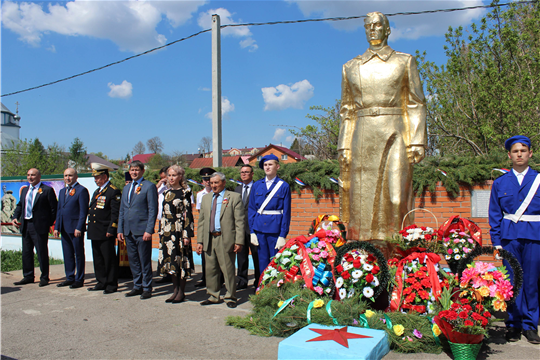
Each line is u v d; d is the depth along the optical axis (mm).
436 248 4734
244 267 7133
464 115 11719
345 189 5625
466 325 3514
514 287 3945
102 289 7004
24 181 13102
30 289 7219
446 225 4859
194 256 9570
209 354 3994
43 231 7566
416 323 4027
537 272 4191
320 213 7973
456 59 11648
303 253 5016
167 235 6020
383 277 4309
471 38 11359
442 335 3877
